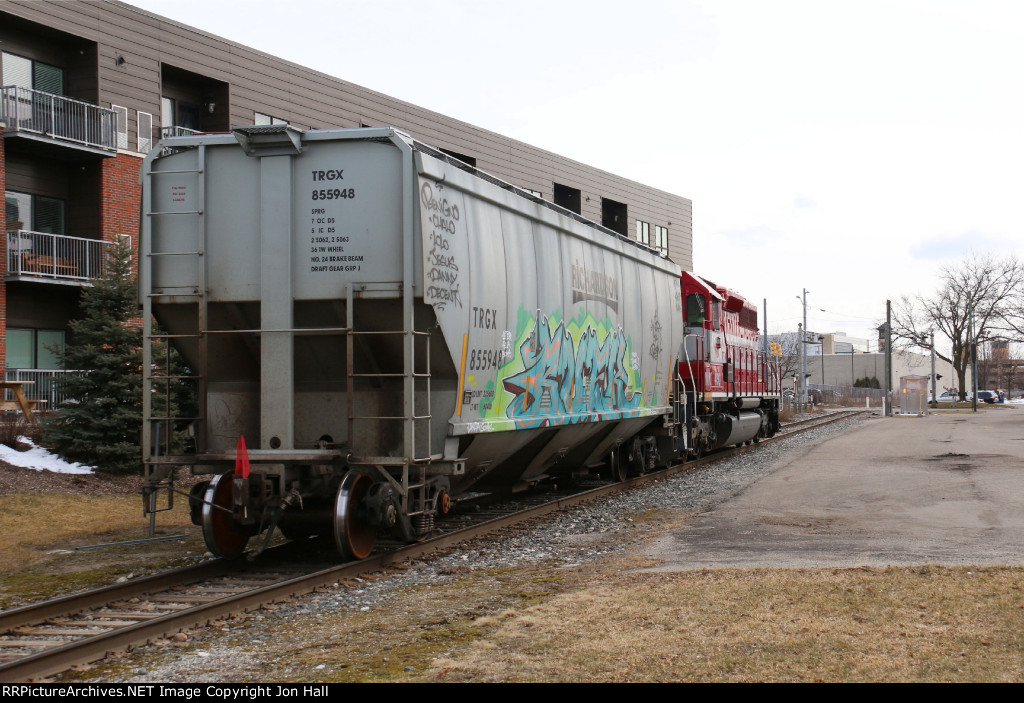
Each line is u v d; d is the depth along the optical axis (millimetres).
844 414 56969
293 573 9656
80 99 25078
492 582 8945
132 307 18125
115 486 16359
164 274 10039
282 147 9625
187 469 17828
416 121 35156
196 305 10031
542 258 12461
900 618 6742
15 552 11109
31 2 23312
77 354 17547
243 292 9789
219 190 9875
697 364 21547
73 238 24016
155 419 10055
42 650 6723
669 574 8656
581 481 18109
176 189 10000
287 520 10203
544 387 12328
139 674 6152
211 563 9555
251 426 10219
